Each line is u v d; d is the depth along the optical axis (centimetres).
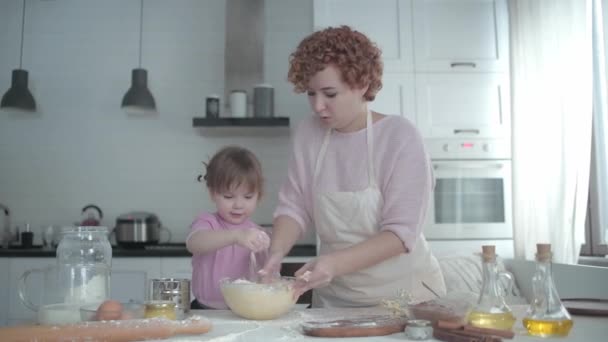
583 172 254
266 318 116
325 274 122
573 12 260
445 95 314
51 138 371
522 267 274
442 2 319
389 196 140
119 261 301
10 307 300
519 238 294
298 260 305
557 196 266
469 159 310
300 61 138
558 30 269
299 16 377
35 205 367
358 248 129
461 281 266
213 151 370
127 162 370
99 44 378
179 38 378
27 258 303
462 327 93
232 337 97
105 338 91
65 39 378
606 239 270
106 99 374
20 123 372
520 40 301
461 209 307
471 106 314
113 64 377
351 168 150
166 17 380
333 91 136
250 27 352
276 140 370
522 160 296
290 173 164
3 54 376
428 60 316
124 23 379
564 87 263
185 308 121
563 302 129
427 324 94
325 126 157
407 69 315
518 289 275
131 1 381
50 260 304
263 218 362
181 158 371
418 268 147
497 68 316
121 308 103
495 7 320
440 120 313
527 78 295
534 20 288
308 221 163
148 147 371
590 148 260
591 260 267
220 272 172
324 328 96
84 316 103
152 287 121
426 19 318
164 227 364
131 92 347
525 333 98
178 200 368
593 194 278
